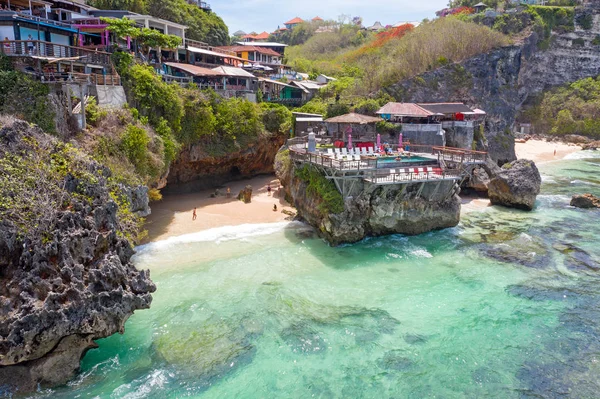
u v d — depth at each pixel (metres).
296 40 129.88
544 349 19.95
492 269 27.89
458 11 99.88
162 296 23.58
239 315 22.00
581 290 25.28
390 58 65.88
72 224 17.75
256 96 57.00
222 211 38.62
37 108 26.97
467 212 40.41
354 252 30.14
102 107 32.16
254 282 25.45
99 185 19.78
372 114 51.50
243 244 31.00
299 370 18.36
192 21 72.12
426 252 30.34
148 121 37.44
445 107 49.19
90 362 18.22
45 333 15.79
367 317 22.16
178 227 34.03
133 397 16.52
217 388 17.19
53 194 18.23
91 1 55.97
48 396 16.27
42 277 16.59
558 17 98.25
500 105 60.06
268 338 20.31
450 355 19.41
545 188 50.34
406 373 18.31
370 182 29.70
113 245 18.98
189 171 45.78
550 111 92.00
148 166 32.59
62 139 27.09
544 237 33.56
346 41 113.62
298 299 23.73
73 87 30.22
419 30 73.88
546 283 26.12
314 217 33.16
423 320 22.05
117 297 17.59
